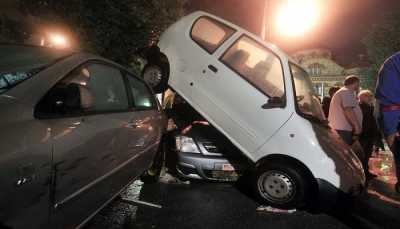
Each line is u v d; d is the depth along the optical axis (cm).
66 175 225
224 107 489
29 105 210
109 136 289
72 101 240
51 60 265
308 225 395
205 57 516
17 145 183
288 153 437
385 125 288
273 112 453
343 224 406
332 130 505
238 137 476
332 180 419
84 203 257
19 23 782
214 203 450
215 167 496
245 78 482
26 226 190
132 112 373
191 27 549
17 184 178
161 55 559
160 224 368
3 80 222
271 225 387
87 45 745
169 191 488
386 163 804
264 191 451
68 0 727
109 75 349
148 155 431
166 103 687
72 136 231
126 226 356
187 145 506
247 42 500
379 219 430
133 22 775
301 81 514
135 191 477
